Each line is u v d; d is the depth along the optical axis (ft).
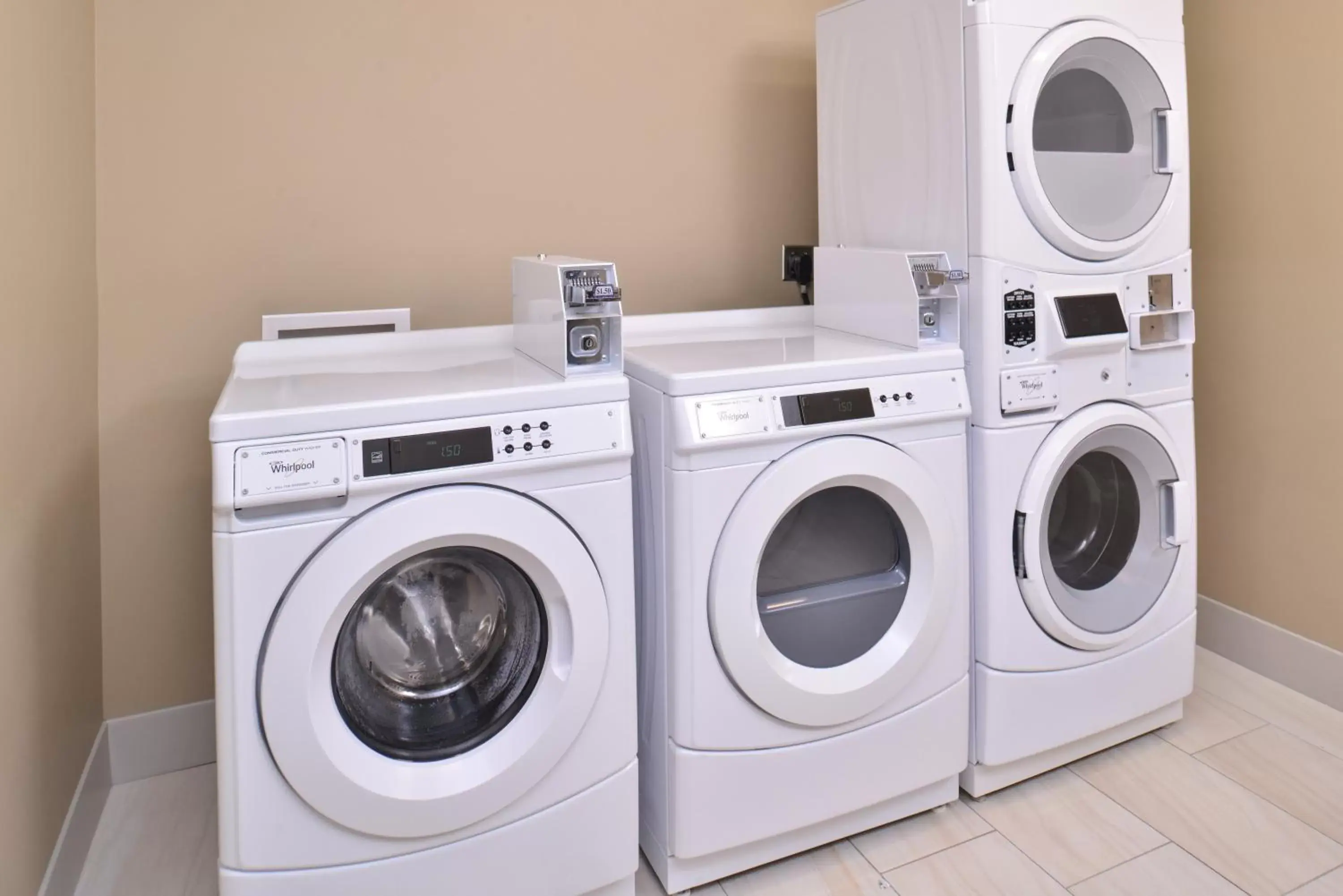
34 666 4.97
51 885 5.10
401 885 4.73
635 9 7.57
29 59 4.90
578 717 4.95
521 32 7.22
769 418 5.26
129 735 6.73
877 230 6.84
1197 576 8.51
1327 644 7.47
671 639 5.30
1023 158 5.84
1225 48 7.77
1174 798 6.36
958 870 5.73
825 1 8.28
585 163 7.53
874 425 5.54
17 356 4.72
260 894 4.47
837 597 5.77
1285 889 5.47
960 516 5.93
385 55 6.84
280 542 4.30
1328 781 6.49
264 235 6.66
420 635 4.96
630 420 5.28
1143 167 6.42
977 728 6.35
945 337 6.23
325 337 6.25
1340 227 7.07
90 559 6.28
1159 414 6.68
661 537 5.32
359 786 4.49
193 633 6.87
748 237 8.20
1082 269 6.24
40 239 5.10
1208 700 7.61
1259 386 7.81
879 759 5.89
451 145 7.09
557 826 5.06
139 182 6.33
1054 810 6.29
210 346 6.63
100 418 6.45
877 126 6.72
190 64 6.36
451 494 4.55
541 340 5.60
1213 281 8.10
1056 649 6.44
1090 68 6.28
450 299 7.22
